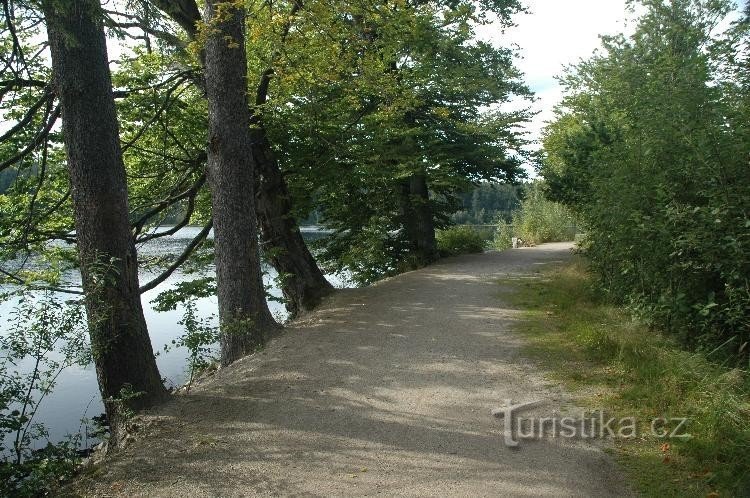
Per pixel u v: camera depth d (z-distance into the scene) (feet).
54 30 20.76
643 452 16.21
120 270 22.04
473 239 73.46
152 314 57.36
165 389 23.32
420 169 52.16
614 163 31.12
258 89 40.40
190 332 30.58
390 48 39.42
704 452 15.57
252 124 38.73
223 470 16.20
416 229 62.49
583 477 14.90
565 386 21.81
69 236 37.99
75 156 21.90
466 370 24.30
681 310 24.08
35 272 36.68
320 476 15.51
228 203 32.55
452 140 58.65
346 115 45.52
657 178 26.84
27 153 29.32
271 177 43.11
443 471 15.47
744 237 21.84
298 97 41.88
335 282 69.92
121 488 15.47
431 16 47.06
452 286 44.14
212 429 19.49
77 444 20.79
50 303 19.06
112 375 21.71
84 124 21.88
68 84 21.79
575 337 27.96
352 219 58.90
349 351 28.22
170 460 17.08
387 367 25.30
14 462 17.40
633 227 28.09
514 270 52.01
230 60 32.48
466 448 16.85
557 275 47.14
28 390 18.34
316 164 45.73
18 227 35.94
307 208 49.39
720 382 18.94
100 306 20.85
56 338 18.74
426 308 36.83
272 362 27.20
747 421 16.46
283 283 43.57
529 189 100.73
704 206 23.90
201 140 44.83
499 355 26.14
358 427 18.85
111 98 22.62
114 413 21.68
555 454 16.28
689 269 24.75
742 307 21.98
